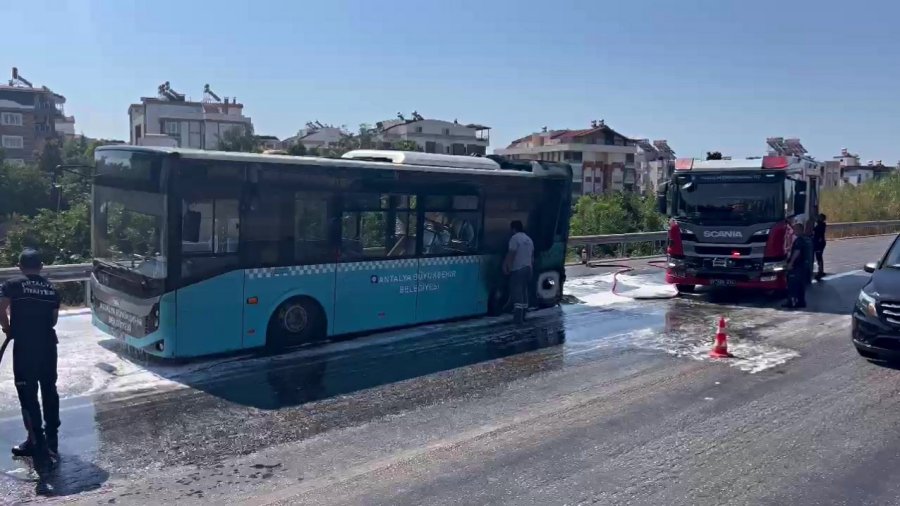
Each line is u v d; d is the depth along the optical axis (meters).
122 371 9.12
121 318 9.69
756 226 15.24
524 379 9.22
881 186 47.75
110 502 5.51
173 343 9.11
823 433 7.30
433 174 11.93
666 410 8.01
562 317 13.71
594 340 11.69
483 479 6.04
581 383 9.07
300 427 7.26
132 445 6.69
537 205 13.85
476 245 12.87
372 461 6.41
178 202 9.05
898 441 7.11
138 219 9.41
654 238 25.67
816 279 19.92
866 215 43.53
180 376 8.98
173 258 9.05
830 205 43.56
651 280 19.16
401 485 5.90
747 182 15.45
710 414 7.88
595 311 14.47
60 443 6.69
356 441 6.90
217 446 6.70
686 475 6.19
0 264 19.58
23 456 6.35
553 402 8.25
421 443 6.87
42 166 55.41
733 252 15.43
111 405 7.82
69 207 24.22
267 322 10.02
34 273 6.48
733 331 12.61
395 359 10.12
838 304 15.77
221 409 7.77
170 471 6.12
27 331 6.29
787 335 12.30
